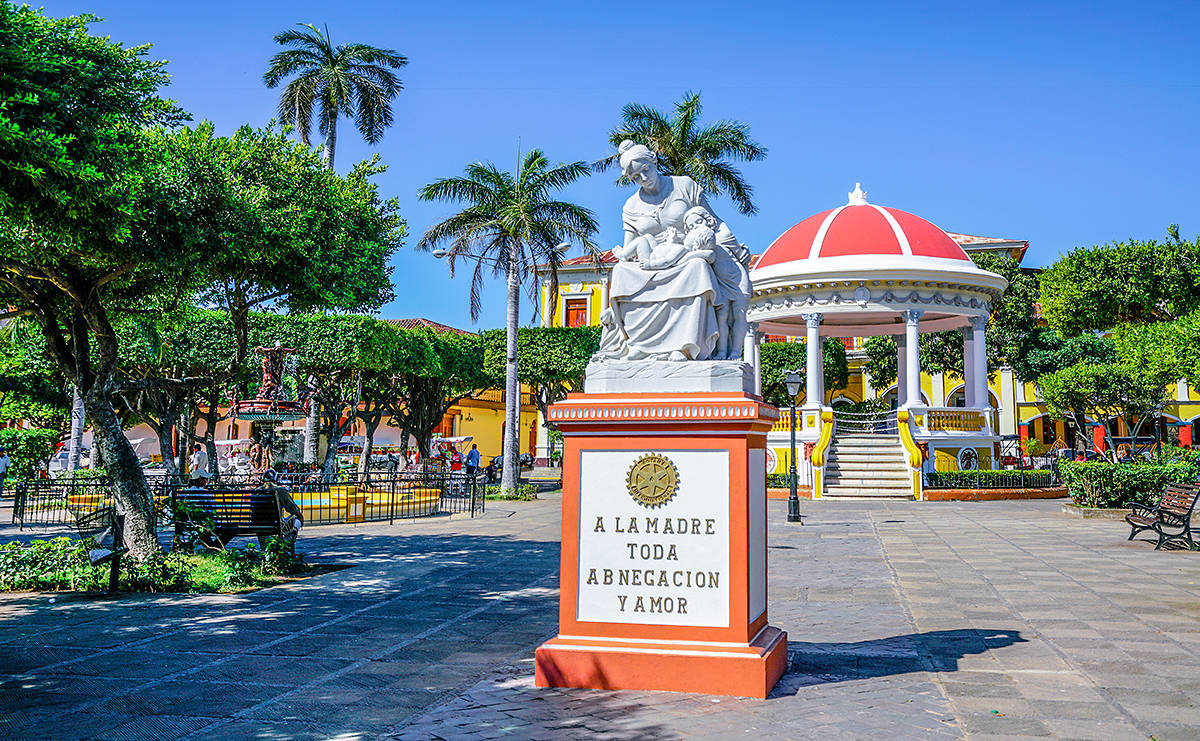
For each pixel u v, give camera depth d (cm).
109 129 814
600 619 554
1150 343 2142
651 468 555
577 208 2659
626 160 632
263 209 1093
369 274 1338
